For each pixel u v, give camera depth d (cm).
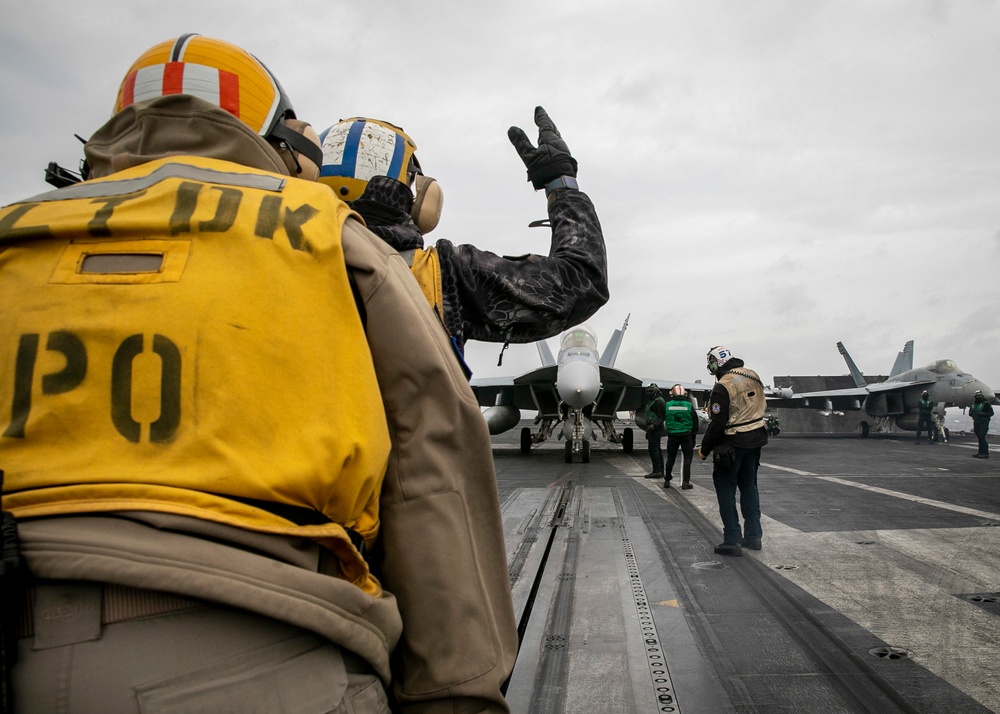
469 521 116
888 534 726
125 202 97
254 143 114
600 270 159
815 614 445
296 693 84
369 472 97
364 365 99
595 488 1198
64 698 74
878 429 3781
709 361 683
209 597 79
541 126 178
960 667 354
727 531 624
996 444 2722
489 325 148
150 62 121
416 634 109
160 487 83
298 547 92
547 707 312
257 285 93
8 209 100
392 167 156
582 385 1577
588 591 499
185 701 76
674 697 321
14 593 73
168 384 88
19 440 86
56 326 89
